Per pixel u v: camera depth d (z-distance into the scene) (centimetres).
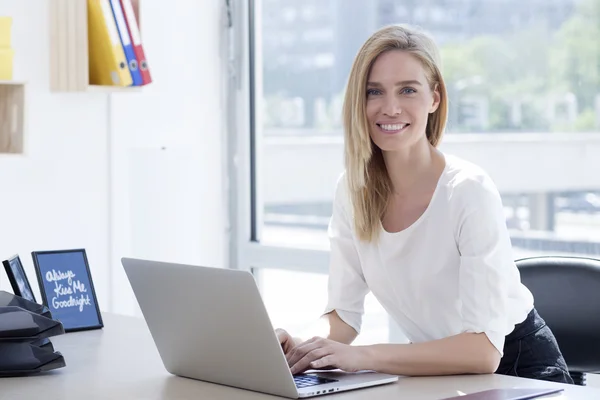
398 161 233
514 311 233
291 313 438
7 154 356
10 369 209
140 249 401
